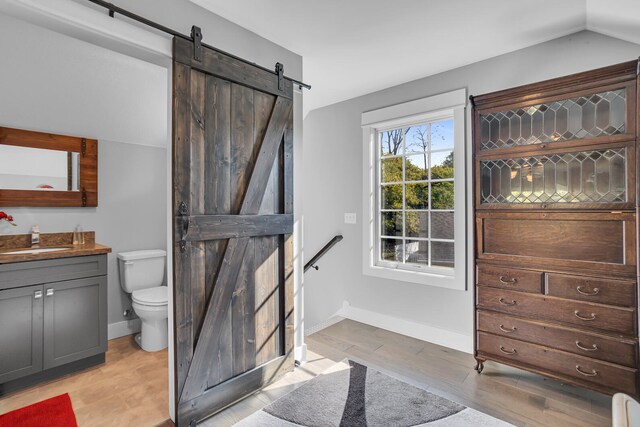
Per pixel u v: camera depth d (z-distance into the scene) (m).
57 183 2.61
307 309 3.94
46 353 2.20
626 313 1.79
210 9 1.92
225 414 1.91
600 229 1.88
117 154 2.94
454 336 2.80
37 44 1.93
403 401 2.02
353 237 3.50
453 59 2.61
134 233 3.06
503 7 1.91
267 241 2.21
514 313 2.17
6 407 1.93
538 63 2.38
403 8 1.92
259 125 2.13
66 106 2.40
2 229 2.39
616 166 1.86
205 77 1.83
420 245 3.10
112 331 2.95
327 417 1.87
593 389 1.88
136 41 1.58
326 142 3.74
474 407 1.96
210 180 1.86
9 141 2.36
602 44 2.14
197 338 1.82
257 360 2.15
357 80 3.02
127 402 1.99
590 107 1.94
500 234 2.24
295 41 2.31
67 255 2.28
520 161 2.20
